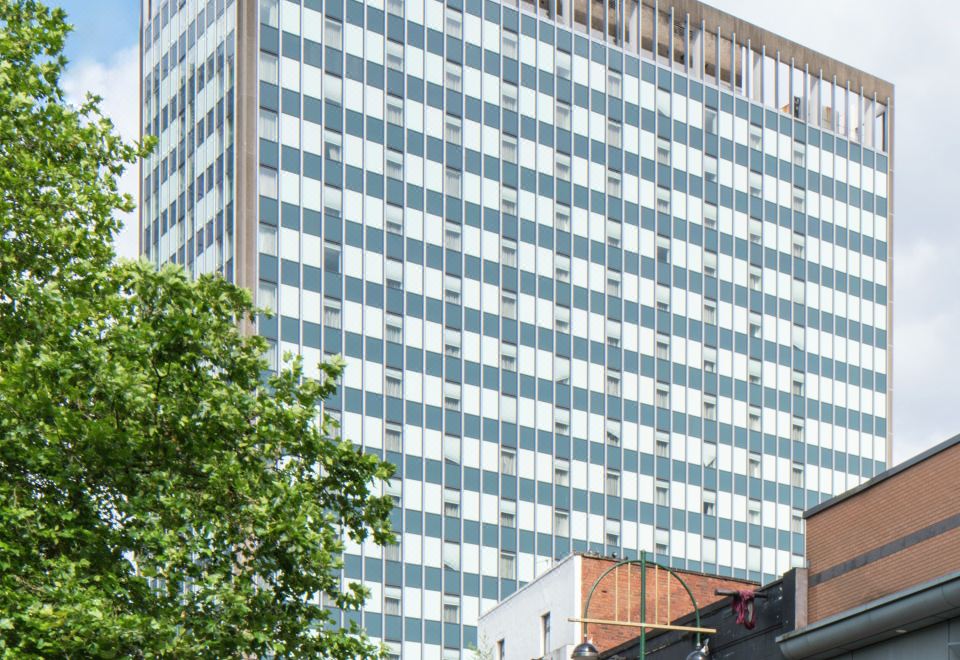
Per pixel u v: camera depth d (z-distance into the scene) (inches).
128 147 1521.9
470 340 4931.1
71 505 1328.7
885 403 6033.5
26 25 1536.7
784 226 5866.1
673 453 5383.9
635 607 2554.1
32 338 1360.7
